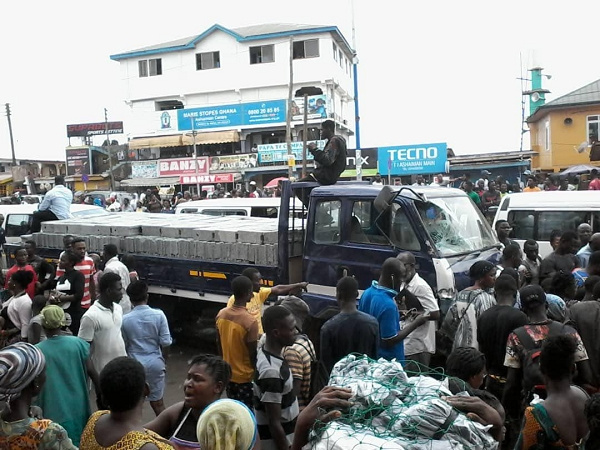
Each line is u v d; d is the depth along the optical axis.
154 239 8.95
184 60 40.12
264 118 37.25
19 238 14.84
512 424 4.27
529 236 10.51
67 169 43.59
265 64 38.53
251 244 7.81
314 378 4.46
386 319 4.84
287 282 7.49
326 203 7.25
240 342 4.91
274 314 3.85
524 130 43.22
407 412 2.57
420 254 6.48
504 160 31.00
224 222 9.63
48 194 11.83
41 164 55.97
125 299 7.59
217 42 39.41
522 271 6.79
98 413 2.76
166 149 40.50
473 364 3.34
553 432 3.08
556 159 30.75
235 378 4.94
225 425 2.40
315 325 7.25
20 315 6.88
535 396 3.69
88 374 4.60
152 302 9.07
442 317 6.25
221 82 39.59
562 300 5.19
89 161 43.06
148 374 5.52
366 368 3.06
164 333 5.66
